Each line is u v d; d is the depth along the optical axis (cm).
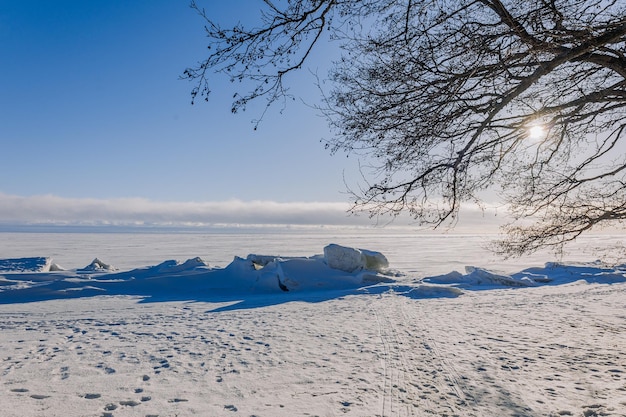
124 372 762
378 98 344
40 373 759
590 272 2619
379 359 812
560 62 294
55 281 2248
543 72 297
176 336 1109
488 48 318
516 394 592
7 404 591
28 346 1007
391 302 1703
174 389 657
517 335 1022
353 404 569
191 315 1491
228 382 689
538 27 294
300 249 10412
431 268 4100
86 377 731
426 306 1585
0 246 11962
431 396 595
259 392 633
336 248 2547
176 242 15562
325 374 720
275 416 532
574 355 811
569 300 1698
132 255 8062
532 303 1627
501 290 2106
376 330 1120
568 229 421
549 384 632
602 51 345
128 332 1182
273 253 8512
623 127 463
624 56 330
